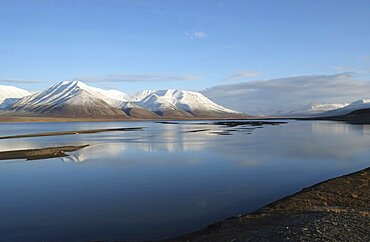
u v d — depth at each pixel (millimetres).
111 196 23516
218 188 25062
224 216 18859
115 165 36188
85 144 59312
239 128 111812
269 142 57500
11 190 25656
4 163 38594
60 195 24047
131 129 116625
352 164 34156
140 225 17766
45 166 36281
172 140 65875
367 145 50500
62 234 16859
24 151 47000
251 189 24641
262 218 16984
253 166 33750
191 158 40062
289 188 24781
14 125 168250
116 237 16328
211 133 86125
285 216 16938
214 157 40344
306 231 13742
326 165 33750
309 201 19828
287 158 38375
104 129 117000
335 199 20141
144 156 42875
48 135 85000
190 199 22281
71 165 36688
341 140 59250
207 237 14938
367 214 16547
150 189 25172
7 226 18047
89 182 28016
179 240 15289
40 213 20078
